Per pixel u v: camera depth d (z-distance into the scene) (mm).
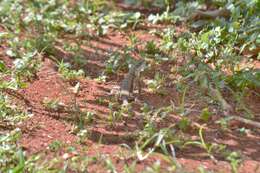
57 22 12922
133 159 8055
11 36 12164
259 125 9031
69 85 10383
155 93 10047
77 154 8180
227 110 9422
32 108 9492
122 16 13133
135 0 14203
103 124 9031
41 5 13656
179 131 8805
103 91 10180
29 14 13117
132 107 9578
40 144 8492
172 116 9266
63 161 8008
